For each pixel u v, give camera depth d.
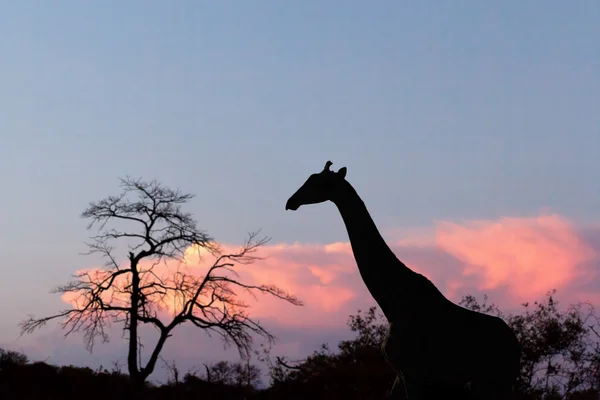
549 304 50.31
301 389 47.72
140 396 66.31
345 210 27.17
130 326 71.31
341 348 52.72
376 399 44.88
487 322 26.33
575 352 48.84
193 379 58.47
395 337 26.05
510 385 26.23
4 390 62.97
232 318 72.75
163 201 75.56
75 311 72.19
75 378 66.75
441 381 26.05
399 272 26.62
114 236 75.12
